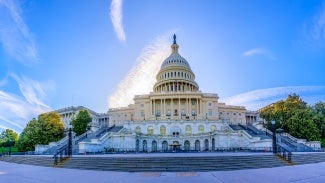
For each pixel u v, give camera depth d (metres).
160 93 114.06
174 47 155.62
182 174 24.02
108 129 88.44
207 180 20.23
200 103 114.06
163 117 110.31
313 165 31.95
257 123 88.06
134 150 70.69
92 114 143.62
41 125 79.50
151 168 27.58
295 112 79.50
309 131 72.69
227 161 29.64
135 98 120.50
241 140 70.81
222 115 132.38
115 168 28.39
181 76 135.12
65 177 22.80
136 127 88.81
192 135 81.56
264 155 34.91
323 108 101.75
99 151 63.22
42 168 31.70
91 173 25.66
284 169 27.38
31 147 75.19
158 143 80.75
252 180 19.97
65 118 141.25
